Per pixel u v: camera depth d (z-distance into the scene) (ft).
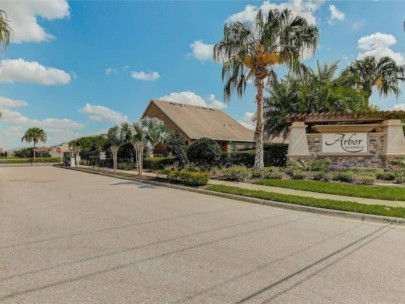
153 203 31.22
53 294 11.09
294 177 46.60
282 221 23.22
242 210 27.55
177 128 104.32
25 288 11.58
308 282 12.28
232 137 117.08
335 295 11.16
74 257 14.98
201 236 18.85
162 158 81.56
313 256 15.35
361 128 53.42
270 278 12.65
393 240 18.37
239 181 46.98
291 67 51.16
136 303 10.48
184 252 15.81
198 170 57.26
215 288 11.68
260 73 52.75
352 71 86.69
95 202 31.91
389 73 88.33
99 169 95.66
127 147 92.68
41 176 73.56
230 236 18.89
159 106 113.50
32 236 18.76
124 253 15.62
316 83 77.71
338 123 61.31
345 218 24.53
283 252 15.93
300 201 28.73
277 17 49.67
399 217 22.98
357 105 71.15
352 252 16.05
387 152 51.13
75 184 51.83
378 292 11.41
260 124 53.93
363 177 40.11
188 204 30.66
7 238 18.33
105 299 10.75
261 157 53.93
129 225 21.65
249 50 52.31
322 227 21.44
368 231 20.43
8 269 13.44
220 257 15.11
